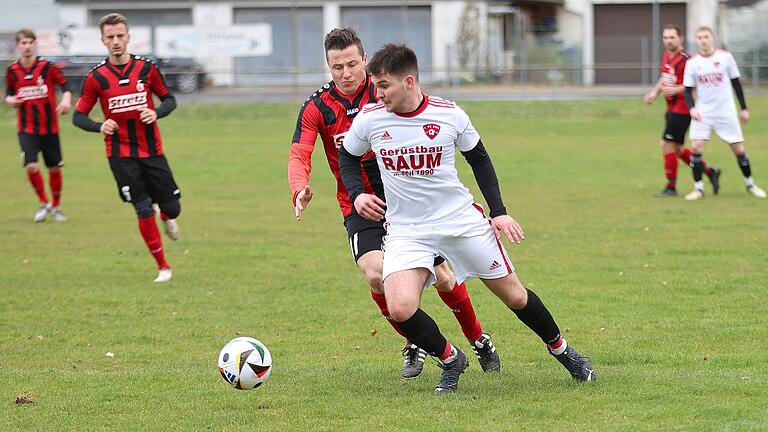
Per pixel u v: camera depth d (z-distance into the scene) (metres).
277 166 72.75
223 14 140.00
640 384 20.72
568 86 135.38
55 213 50.16
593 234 43.03
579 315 28.78
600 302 30.44
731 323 27.22
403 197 19.80
